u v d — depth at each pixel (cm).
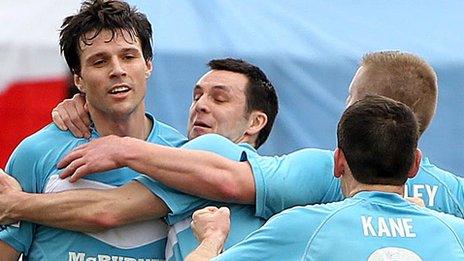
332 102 1823
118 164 1209
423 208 1128
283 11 1978
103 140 1228
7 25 1797
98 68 1222
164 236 1249
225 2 1969
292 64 1825
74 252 1222
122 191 1217
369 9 2048
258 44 1839
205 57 1811
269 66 1820
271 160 1259
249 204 1248
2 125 1755
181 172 1209
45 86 1762
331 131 1822
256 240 1098
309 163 1258
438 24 2005
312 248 1077
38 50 1764
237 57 1812
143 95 1243
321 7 2017
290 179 1237
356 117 1130
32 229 1238
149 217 1225
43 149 1255
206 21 1900
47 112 1762
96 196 1207
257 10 1966
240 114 1440
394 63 1323
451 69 1853
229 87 1438
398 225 1095
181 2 1962
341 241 1075
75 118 1273
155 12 1925
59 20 1819
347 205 1108
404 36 1930
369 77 1321
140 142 1223
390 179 1127
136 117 1272
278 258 1085
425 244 1084
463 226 1115
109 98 1221
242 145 1311
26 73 1762
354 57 1834
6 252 1238
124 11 1234
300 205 1242
